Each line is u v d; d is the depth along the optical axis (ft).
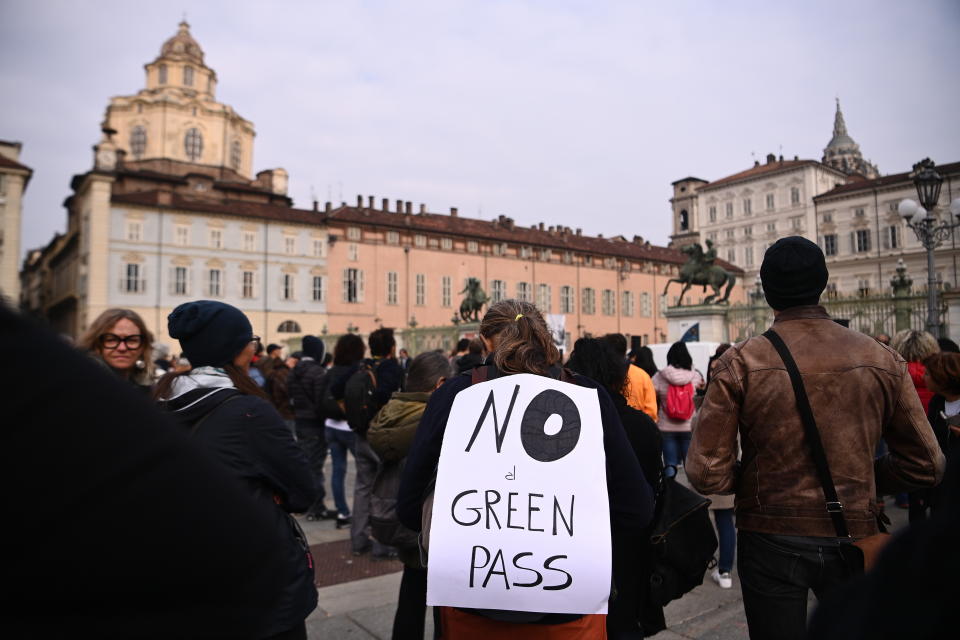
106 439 2.36
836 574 7.78
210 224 146.82
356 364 22.75
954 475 2.67
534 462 7.07
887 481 8.42
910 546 2.66
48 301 212.23
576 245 203.72
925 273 160.66
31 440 2.17
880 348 8.34
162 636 2.41
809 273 8.70
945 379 14.47
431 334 80.64
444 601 6.83
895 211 170.60
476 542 6.89
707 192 239.09
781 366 8.22
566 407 7.32
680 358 23.72
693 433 8.91
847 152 292.40
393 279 168.45
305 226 157.69
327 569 18.67
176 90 187.52
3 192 143.84
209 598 2.54
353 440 23.39
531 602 6.72
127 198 139.95
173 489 2.48
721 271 54.70
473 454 7.18
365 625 14.24
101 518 2.22
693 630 13.69
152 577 2.34
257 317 150.10
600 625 7.14
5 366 2.22
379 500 12.34
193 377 8.27
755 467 8.38
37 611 2.22
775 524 8.04
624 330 206.28
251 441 7.82
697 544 9.67
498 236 185.16
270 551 2.88
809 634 3.05
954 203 37.37
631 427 9.90
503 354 7.90
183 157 185.88
